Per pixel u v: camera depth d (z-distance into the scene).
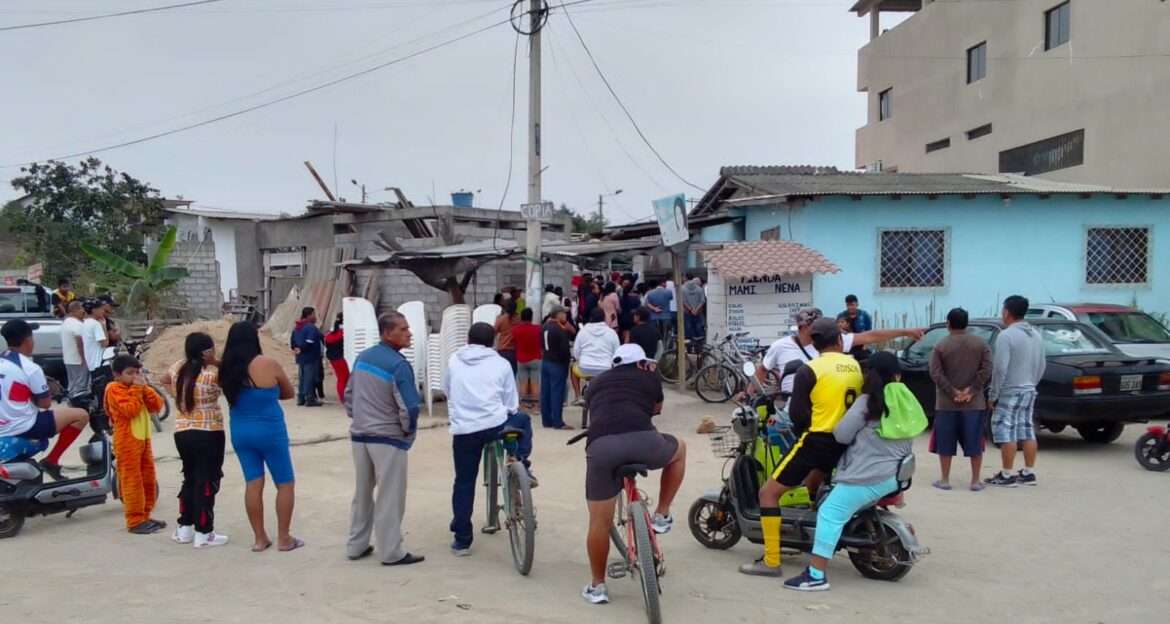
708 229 20.27
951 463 9.50
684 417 12.65
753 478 6.23
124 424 7.04
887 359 5.55
